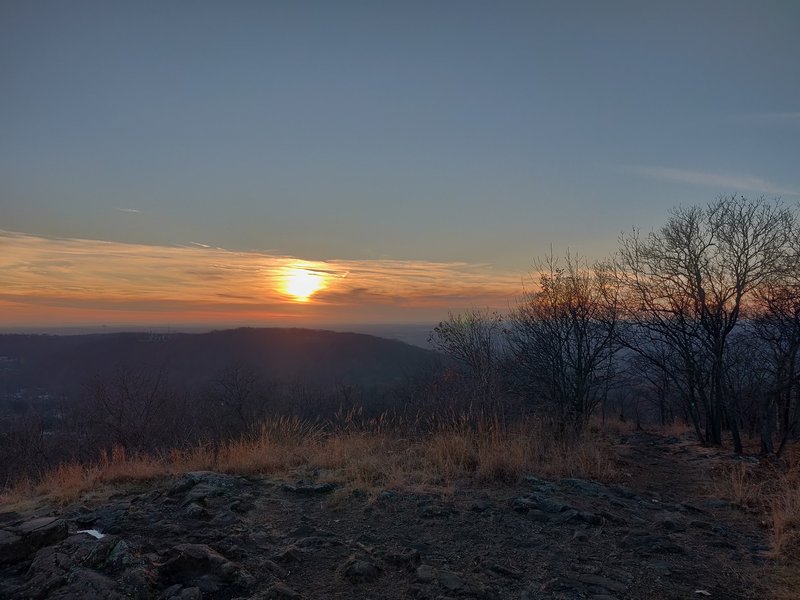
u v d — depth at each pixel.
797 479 7.98
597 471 8.18
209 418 23.23
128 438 20.78
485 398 11.01
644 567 4.56
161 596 3.49
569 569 4.43
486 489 6.64
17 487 6.87
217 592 3.63
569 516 5.64
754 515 6.54
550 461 8.36
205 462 7.36
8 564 3.86
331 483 6.51
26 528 4.21
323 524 5.20
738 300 12.38
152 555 3.95
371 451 8.33
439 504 5.84
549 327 13.87
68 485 6.33
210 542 4.41
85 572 3.53
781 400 12.60
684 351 13.49
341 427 10.02
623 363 14.68
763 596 4.15
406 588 3.89
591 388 14.52
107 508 5.27
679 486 8.55
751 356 12.88
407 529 5.15
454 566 4.36
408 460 7.77
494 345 13.48
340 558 4.39
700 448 12.82
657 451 12.92
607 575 4.34
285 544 4.65
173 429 22.42
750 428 14.12
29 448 20.14
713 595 4.12
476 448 8.31
